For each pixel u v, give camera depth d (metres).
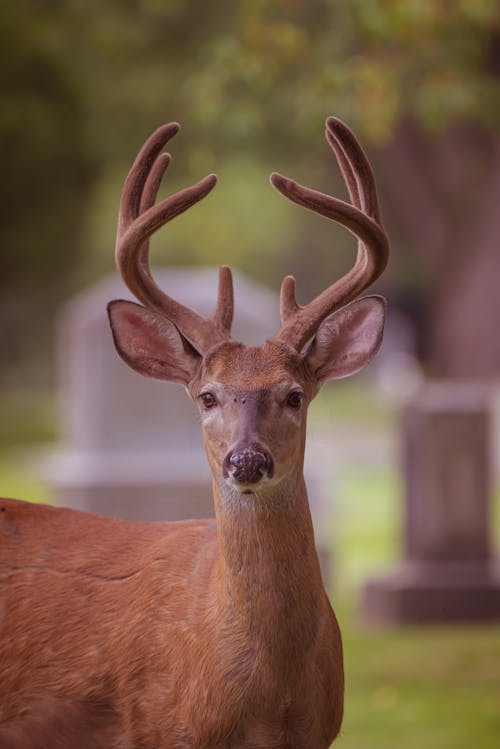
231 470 7.70
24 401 60.97
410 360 71.81
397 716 13.76
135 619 8.55
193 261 65.19
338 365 8.70
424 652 16.70
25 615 8.91
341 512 29.77
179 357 8.72
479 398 18.75
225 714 8.07
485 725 13.32
